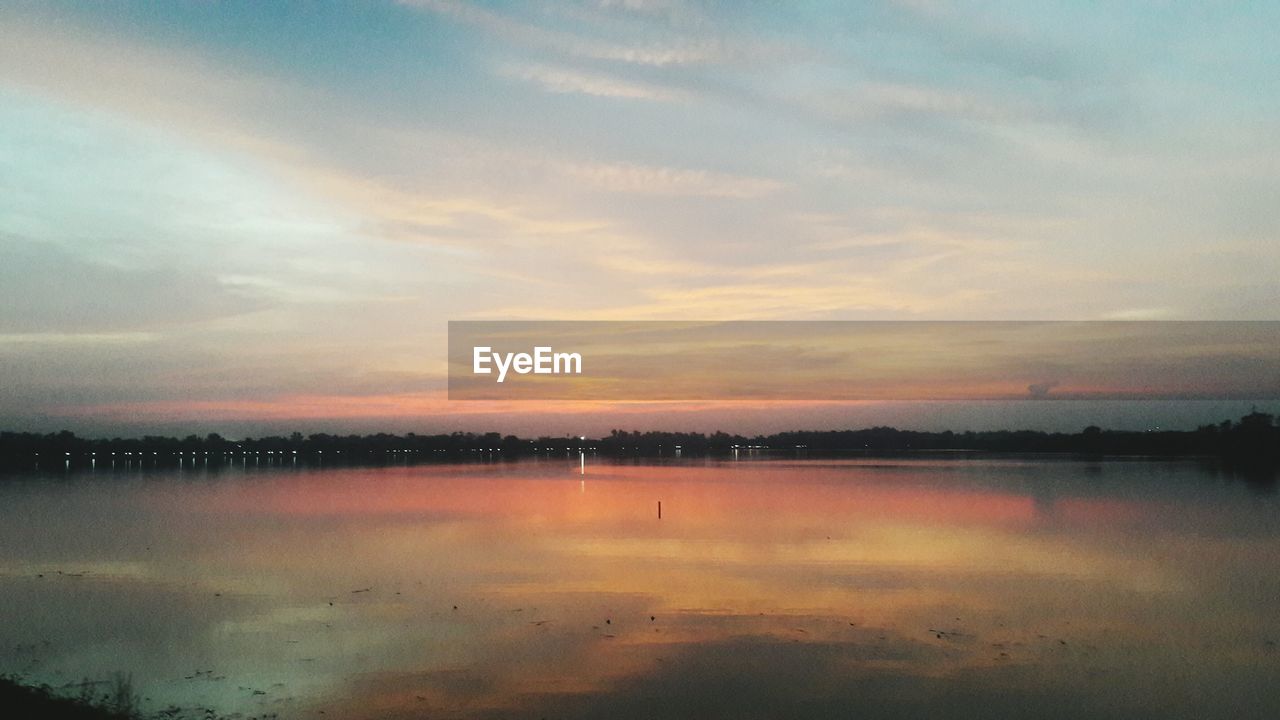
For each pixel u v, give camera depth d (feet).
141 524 194.90
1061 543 151.02
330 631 83.15
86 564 130.00
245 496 298.15
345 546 150.92
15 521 202.80
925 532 169.48
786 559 131.44
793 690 64.90
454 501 266.77
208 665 70.74
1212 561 130.31
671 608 93.45
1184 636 81.46
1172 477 395.96
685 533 168.86
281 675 68.13
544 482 392.47
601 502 257.96
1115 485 336.90
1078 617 89.66
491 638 79.71
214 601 99.45
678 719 58.90
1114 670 70.79
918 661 72.74
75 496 303.07
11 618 90.22
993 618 88.79
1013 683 67.15
